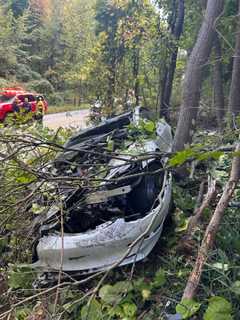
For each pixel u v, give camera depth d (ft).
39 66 127.34
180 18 29.78
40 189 10.98
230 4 23.12
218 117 25.00
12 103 47.83
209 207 11.89
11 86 97.19
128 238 10.52
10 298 10.22
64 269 10.62
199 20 28.14
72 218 11.29
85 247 10.46
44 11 132.67
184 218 12.41
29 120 19.61
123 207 11.94
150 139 14.24
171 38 30.27
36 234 10.96
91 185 10.73
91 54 33.81
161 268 10.57
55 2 134.72
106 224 10.73
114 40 33.12
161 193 11.69
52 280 10.68
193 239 10.95
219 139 13.08
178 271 10.07
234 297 8.52
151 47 31.58
